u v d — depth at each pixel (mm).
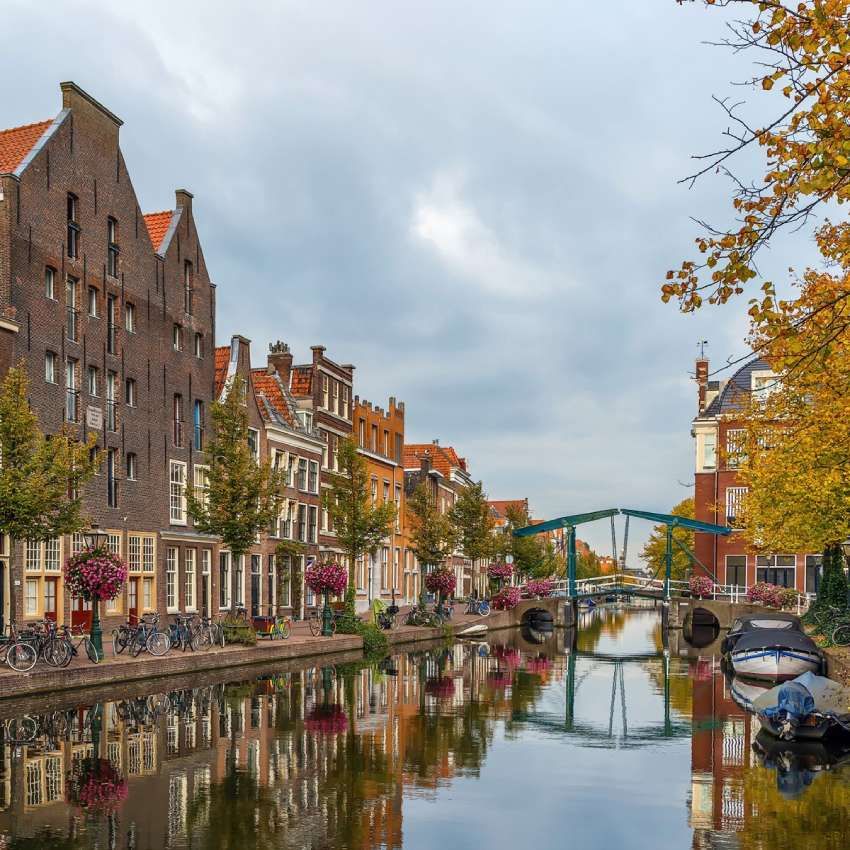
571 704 21000
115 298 31781
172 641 25703
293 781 12648
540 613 66812
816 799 12203
